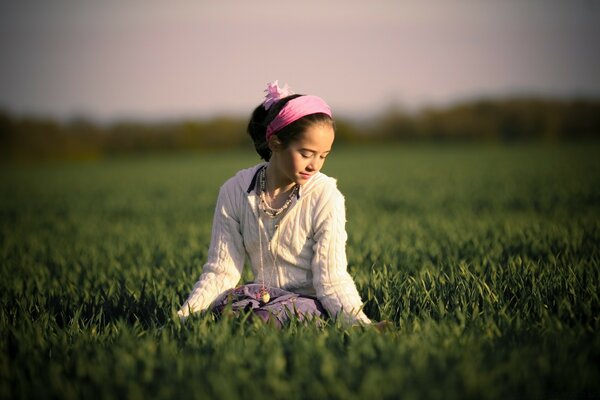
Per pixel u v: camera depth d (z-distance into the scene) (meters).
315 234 3.98
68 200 17.75
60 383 3.13
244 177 4.10
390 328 3.81
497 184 16.41
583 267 5.18
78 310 4.62
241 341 3.52
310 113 3.62
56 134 51.06
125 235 10.13
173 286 5.38
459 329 3.65
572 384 3.00
